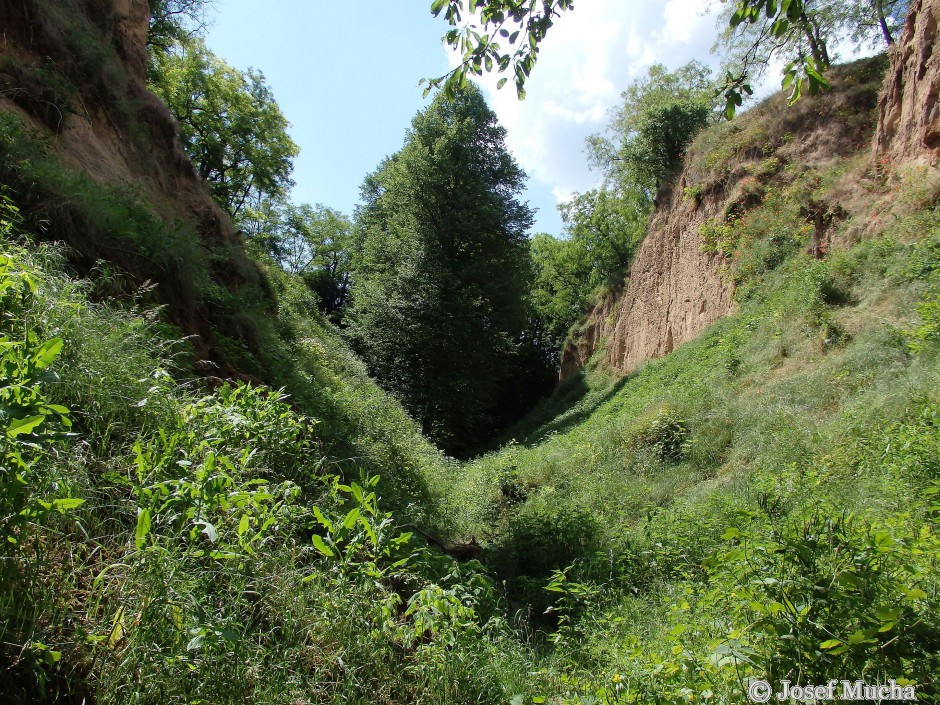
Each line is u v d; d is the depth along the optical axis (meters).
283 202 40.66
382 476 8.19
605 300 31.16
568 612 5.96
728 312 16.81
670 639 3.69
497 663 3.88
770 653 2.47
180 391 5.11
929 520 4.10
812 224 14.52
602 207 36.25
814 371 9.78
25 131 6.90
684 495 8.87
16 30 8.21
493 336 29.81
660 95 32.22
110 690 2.28
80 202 6.35
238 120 29.14
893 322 9.40
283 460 4.98
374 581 3.73
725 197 19.23
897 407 6.92
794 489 6.43
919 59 12.04
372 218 35.66
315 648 3.21
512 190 31.20
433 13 4.33
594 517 8.69
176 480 3.05
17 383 2.46
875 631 2.15
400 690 3.32
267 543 3.65
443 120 29.94
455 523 8.83
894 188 11.91
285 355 10.84
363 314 30.78
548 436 20.47
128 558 2.69
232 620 2.73
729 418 10.25
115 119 10.00
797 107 18.02
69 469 2.97
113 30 11.80
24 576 2.41
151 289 6.12
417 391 26.97
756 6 3.68
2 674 2.11
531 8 4.33
